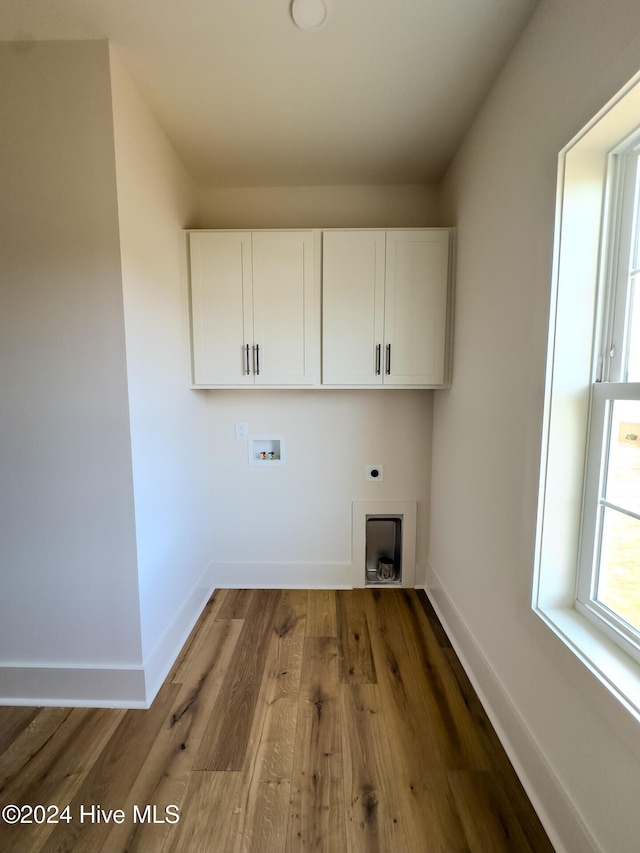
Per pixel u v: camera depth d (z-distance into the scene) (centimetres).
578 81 101
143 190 161
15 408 151
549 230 113
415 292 211
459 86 155
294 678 174
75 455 152
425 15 124
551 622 115
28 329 147
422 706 158
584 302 112
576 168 109
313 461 249
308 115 173
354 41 134
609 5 89
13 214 143
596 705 93
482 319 166
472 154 178
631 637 101
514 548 136
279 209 235
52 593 158
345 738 144
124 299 145
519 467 133
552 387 116
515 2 120
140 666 159
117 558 156
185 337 211
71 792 125
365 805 121
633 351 106
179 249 204
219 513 252
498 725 145
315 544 254
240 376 217
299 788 126
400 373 215
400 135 187
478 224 171
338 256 210
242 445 248
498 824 115
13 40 136
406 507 251
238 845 111
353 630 210
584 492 118
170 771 132
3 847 111
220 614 225
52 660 162
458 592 194
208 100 163
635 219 104
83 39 134
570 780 105
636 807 84
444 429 222
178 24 128
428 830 114
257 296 213
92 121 138
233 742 143
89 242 143
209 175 221
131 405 150
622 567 107
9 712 157
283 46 136
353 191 234
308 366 216
